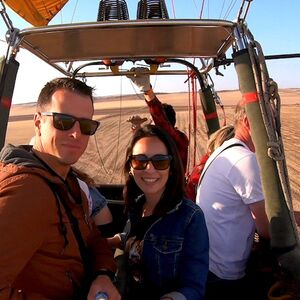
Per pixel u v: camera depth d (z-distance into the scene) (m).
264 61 2.07
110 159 13.66
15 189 1.44
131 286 2.14
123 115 32.44
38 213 1.46
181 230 2.05
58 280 1.60
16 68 2.34
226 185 2.37
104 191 4.20
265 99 2.04
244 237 2.41
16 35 2.32
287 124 22.86
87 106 1.73
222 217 2.39
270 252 2.29
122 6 2.85
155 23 2.26
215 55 3.35
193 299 1.92
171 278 2.07
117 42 2.85
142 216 2.29
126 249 2.24
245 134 2.50
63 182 1.64
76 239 1.68
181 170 2.11
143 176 2.11
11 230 1.38
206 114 4.30
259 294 2.31
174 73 4.16
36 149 1.77
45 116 1.71
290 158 13.20
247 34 2.13
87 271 1.77
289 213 2.03
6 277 1.37
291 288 2.00
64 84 1.70
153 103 3.99
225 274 2.42
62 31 2.37
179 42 2.86
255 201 2.28
